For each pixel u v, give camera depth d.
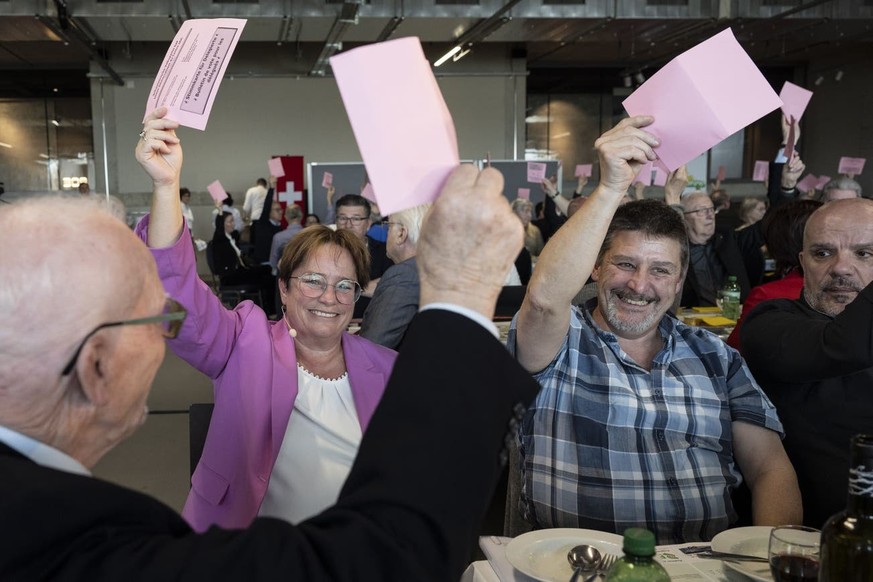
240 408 1.65
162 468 3.84
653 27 11.73
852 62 15.09
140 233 1.48
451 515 0.63
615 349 1.72
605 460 1.64
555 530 1.37
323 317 1.78
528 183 11.81
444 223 0.70
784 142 4.36
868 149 14.72
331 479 1.71
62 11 9.52
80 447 0.71
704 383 1.72
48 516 0.59
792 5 11.17
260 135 14.44
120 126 13.91
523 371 0.71
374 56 0.70
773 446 1.71
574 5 11.02
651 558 0.94
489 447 0.66
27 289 0.65
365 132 0.70
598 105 17.30
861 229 1.73
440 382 0.66
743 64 1.26
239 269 7.50
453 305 0.70
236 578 0.59
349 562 0.60
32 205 0.71
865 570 0.95
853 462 0.98
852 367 1.48
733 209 15.40
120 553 0.60
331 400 1.78
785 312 1.80
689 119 1.29
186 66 1.41
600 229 1.46
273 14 10.55
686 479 1.63
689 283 4.51
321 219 11.85
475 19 11.16
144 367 0.73
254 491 1.65
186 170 14.36
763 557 1.27
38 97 15.71
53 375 0.66
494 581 1.25
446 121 0.72
